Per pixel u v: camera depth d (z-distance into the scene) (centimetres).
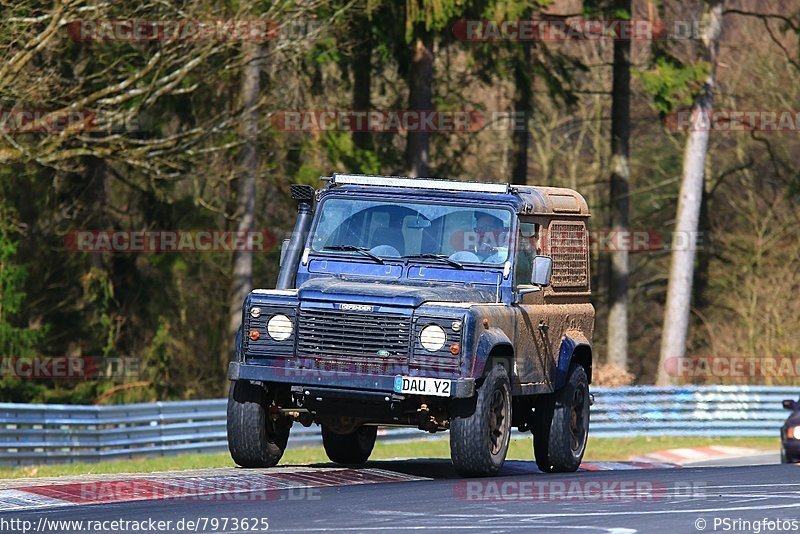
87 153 8462
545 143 15938
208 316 13275
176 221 11525
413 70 11131
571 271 4788
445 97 12631
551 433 4694
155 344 11969
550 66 12725
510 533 2855
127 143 8994
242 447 4266
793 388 10350
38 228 11300
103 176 11419
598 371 11500
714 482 4088
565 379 4659
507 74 11962
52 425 7338
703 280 15988
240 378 4094
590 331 4950
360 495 3594
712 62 12494
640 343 17675
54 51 8750
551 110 15612
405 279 4338
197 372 13325
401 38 10488
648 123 16450
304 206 4534
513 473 4747
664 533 2905
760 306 15438
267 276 12838
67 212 11375
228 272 12888
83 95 9506
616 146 13925
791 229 15612
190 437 8075
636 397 10125
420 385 3944
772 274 15462
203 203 11394
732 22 15638
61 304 11481
